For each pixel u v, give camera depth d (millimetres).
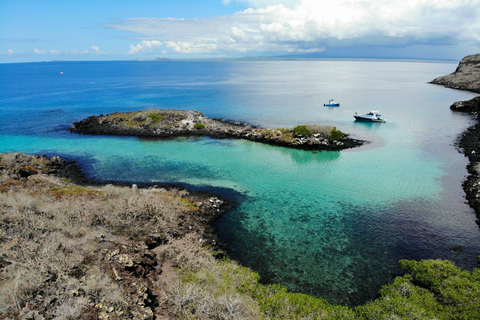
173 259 22953
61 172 44906
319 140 57562
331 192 38375
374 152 53594
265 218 32188
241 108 96625
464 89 132750
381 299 20469
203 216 32031
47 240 19922
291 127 67562
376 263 24797
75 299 15203
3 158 42781
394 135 63812
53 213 24625
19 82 187625
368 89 146250
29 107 97188
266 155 53031
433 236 28406
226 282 21172
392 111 89375
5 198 25594
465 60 164750
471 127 67812
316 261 25156
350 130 68312
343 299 21078
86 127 69812
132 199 30750
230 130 66312
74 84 175500
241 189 39469
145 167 47312
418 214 32531
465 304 18625
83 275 17484
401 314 18328
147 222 27531
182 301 17531
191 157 51938
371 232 29359
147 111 75375
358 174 44062
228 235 29016
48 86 163125
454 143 57406
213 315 17031
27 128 70625
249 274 22844
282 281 22875
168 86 165500
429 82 173625
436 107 94312
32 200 25938
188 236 27000
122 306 15867
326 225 30719
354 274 23562
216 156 52500
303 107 98125
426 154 51812
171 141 61719
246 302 19203
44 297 15062
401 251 26281
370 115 77812
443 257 25281
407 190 38469
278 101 110562
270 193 38250
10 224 21047
